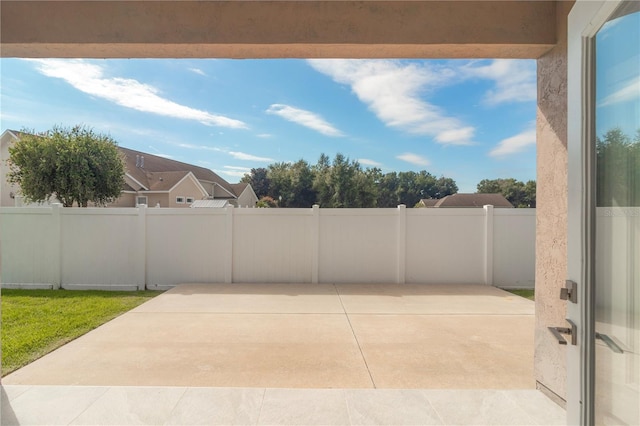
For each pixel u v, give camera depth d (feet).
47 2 8.88
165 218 26.27
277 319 17.69
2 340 14.24
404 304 20.77
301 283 26.61
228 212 26.48
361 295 22.97
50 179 47.98
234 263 26.63
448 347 14.10
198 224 26.45
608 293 5.55
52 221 25.48
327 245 26.81
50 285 25.55
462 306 20.39
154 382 10.91
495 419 8.82
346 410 9.24
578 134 5.68
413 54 9.62
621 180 5.54
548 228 9.52
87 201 51.13
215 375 11.45
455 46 9.07
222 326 16.53
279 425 8.55
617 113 5.60
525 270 26.73
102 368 11.91
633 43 5.48
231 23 8.93
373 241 26.84
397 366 12.25
